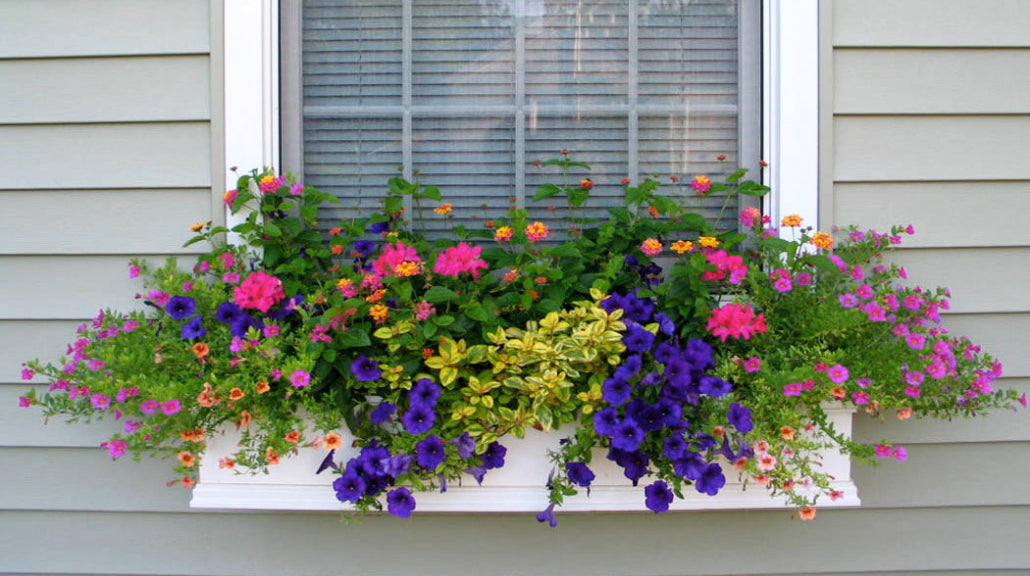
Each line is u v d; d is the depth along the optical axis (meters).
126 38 1.52
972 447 1.57
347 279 1.41
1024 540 1.59
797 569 1.61
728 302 1.53
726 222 1.62
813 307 1.40
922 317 1.44
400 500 1.33
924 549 1.60
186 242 1.52
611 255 1.48
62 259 1.54
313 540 1.61
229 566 1.61
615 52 1.62
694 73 1.62
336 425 1.36
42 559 1.59
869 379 1.36
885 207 1.54
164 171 1.53
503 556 1.61
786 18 1.52
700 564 1.62
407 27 1.62
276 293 1.38
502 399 1.36
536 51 1.62
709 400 1.35
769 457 1.33
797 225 1.42
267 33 1.54
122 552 1.59
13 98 1.52
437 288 1.35
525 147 1.63
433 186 1.62
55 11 1.52
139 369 1.36
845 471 1.41
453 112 1.62
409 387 1.35
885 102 1.53
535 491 1.41
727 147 1.62
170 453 1.44
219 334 1.40
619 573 1.61
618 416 1.34
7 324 1.54
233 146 1.52
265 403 1.37
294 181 1.51
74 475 1.58
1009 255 1.54
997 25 1.52
